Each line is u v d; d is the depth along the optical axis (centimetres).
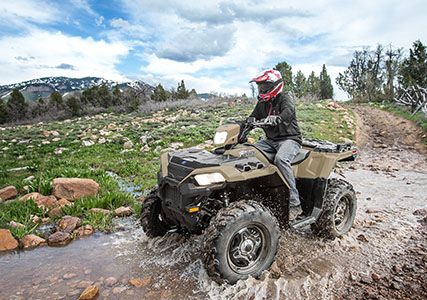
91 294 337
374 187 750
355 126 1794
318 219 471
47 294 348
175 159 401
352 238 480
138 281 366
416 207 613
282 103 436
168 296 342
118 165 943
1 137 1584
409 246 454
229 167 373
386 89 5109
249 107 2302
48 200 601
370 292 343
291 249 446
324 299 334
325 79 6775
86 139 1430
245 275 360
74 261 419
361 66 6138
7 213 542
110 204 595
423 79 3706
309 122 1717
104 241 478
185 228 442
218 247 340
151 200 462
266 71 435
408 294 340
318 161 455
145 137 1312
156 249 448
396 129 1833
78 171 792
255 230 374
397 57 5325
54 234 479
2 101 3431
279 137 440
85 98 3450
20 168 903
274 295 340
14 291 354
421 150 1268
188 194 358
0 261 421
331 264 407
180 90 3591
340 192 476
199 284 363
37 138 1551
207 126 1570
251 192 425
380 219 548
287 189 419
